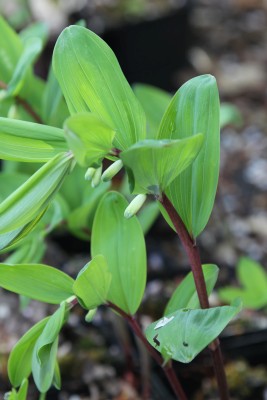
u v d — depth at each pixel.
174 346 0.48
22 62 0.65
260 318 0.92
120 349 0.92
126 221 0.58
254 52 1.65
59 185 0.49
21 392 0.55
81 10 1.41
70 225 0.69
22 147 0.50
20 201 0.49
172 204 0.53
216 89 0.52
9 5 1.39
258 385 0.86
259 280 0.82
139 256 0.58
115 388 0.88
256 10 1.80
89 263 0.51
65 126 0.45
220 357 0.58
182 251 1.09
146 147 0.45
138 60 1.47
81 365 0.90
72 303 0.54
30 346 0.55
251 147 1.37
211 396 0.85
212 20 1.75
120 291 0.58
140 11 1.44
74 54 0.50
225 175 1.31
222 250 1.08
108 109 0.51
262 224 1.16
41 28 0.75
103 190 0.68
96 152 0.48
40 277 0.55
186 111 0.52
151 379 0.85
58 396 0.88
